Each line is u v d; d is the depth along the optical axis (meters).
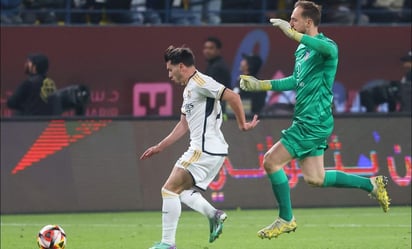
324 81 37.06
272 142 61.34
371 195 39.06
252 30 71.50
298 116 37.44
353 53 72.94
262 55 71.62
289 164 61.50
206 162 37.59
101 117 60.25
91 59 70.38
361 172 62.03
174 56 37.69
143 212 60.22
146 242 46.28
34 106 63.84
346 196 62.41
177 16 73.06
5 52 69.25
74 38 70.12
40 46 69.81
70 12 71.50
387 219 56.09
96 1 71.94
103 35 70.44
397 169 62.59
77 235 49.25
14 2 71.44
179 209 37.62
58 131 59.88
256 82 38.03
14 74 69.38
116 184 60.16
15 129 59.66
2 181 59.25
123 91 70.62
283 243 45.56
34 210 59.34
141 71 70.75
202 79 37.47
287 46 71.75
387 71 73.44
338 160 61.75
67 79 70.12
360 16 75.06
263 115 61.50
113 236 48.81
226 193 60.72
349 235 48.84
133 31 70.62
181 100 70.88
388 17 75.94
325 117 37.28
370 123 62.47
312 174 38.00
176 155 60.59
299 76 37.41
